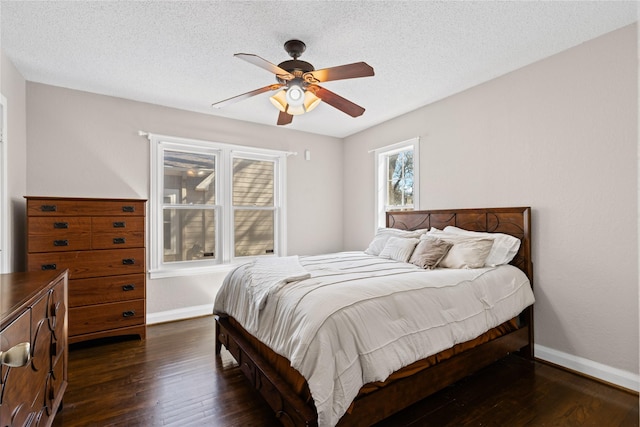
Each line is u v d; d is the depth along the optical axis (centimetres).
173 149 365
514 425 175
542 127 254
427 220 342
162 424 174
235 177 410
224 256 392
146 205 344
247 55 180
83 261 278
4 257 235
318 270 230
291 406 147
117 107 330
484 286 220
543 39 225
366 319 157
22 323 114
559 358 243
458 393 207
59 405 180
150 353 268
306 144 459
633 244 208
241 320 217
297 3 185
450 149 327
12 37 219
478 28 211
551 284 249
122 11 192
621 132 213
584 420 179
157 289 349
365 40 224
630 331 209
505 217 273
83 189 312
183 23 204
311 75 207
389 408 160
